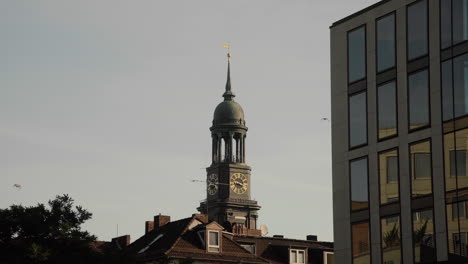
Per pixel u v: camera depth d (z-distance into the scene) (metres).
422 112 99.44
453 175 95.94
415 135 99.81
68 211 129.00
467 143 95.00
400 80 101.94
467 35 95.69
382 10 104.75
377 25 105.19
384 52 104.06
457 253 94.69
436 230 96.81
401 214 100.38
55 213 127.69
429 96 98.75
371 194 103.75
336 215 107.62
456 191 95.50
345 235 106.12
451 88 96.75
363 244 104.06
